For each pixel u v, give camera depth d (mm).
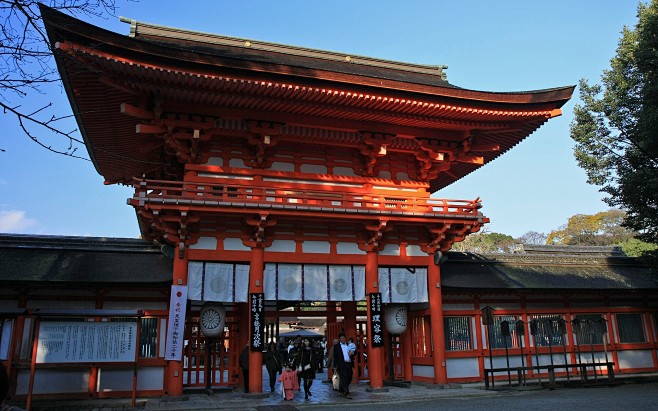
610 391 19562
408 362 23172
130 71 15609
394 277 21203
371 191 21484
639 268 29391
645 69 23016
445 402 16938
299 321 67562
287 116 19328
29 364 17094
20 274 17938
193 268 18672
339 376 18438
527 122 21328
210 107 18438
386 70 25922
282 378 17828
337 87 17703
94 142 21156
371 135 20688
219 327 19938
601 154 26047
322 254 20062
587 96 26406
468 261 25844
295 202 20266
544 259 28203
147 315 19203
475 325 23719
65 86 16453
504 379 23453
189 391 20094
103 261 19766
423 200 21219
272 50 24062
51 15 12977
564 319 25625
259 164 19984
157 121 17969
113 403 16344
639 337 27141
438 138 21703
